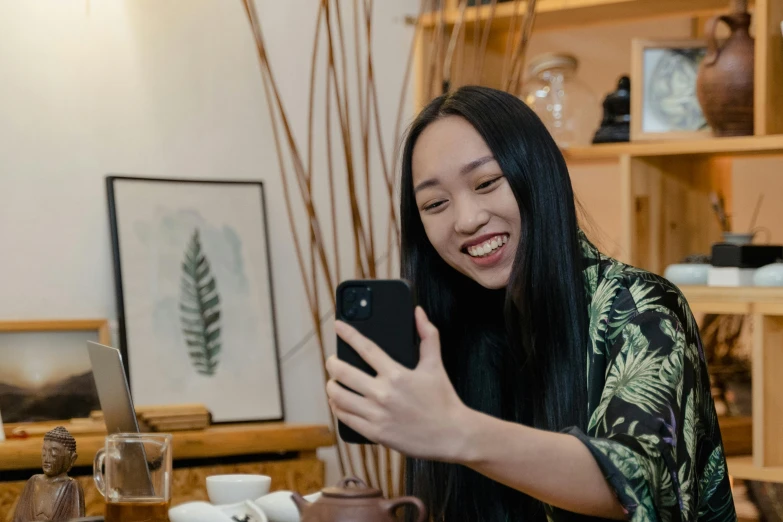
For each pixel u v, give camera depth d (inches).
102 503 84.2
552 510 45.8
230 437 90.9
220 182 105.0
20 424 91.1
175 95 103.7
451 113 50.7
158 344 98.9
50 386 93.4
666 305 46.5
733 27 98.0
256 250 106.2
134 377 96.9
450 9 115.1
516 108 50.1
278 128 109.6
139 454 49.4
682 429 41.0
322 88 112.4
